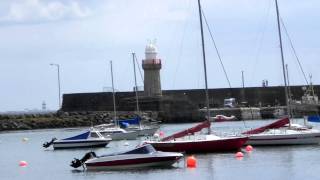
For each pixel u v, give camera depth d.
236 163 43.16
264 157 46.00
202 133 53.75
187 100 120.81
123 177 38.19
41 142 81.56
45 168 46.62
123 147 63.16
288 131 53.78
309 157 45.22
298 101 115.19
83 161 43.03
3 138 95.06
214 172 39.22
